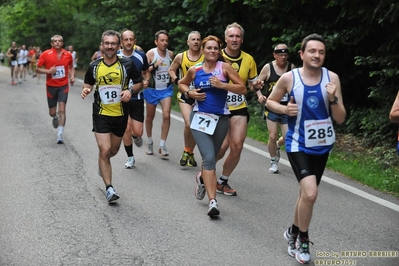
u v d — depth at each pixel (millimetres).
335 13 10734
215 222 5703
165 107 8781
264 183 7309
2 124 12062
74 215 5898
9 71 35125
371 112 9539
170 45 18000
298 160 4527
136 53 7988
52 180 7336
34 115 13547
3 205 6219
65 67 10008
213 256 4801
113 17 25109
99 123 6395
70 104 15711
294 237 4816
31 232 5363
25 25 42250
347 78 11211
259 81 6816
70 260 4691
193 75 5918
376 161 8453
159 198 6566
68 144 9805
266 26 12383
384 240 5191
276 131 7723
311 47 4355
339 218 5832
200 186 6199
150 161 8562
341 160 8547
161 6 16188
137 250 4934
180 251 4914
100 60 6367
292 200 6523
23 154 8938
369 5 9375
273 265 4613
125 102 6457
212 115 5867
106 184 6371
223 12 14156
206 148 5852
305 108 4473
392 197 6676
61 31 41594
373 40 10562
